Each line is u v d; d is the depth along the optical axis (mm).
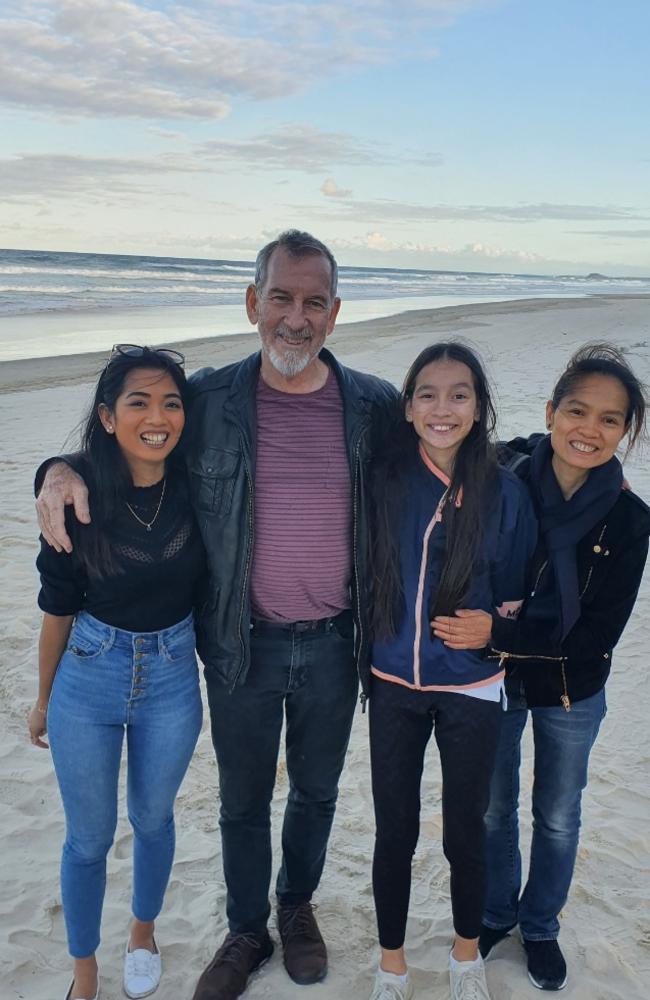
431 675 2342
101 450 2293
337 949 2756
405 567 2354
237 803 2598
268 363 2471
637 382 2273
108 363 2295
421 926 2840
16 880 2990
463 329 22469
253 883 2639
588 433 2227
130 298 33938
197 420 2463
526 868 3119
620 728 4035
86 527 2254
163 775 2426
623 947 2744
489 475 2322
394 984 2447
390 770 2402
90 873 2418
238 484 2398
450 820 2375
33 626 4898
